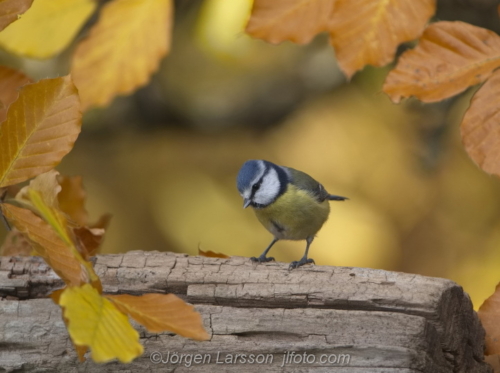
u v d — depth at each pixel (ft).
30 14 19.11
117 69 19.08
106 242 36.01
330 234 36.42
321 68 32.17
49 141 19.06
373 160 37.55
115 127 34.78
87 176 37.17
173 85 33.50
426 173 33.32
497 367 19.89
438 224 36.22
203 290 19.63
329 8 19.04
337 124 37.81
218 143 37.88
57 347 19.51
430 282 19.57
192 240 36.04
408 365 19.44
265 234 36.29
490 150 19.04
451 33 19.10
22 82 19.38
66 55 21.53
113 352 18.74
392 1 19.04
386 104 36.27
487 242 35.42
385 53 19.04
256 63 31.48
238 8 19.33
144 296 18.93
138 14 19.10
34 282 19.62
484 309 19.30
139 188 37.27
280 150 38.29
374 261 35.91
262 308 19.58
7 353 19.51
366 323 19.49
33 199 18.83
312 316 19.52
